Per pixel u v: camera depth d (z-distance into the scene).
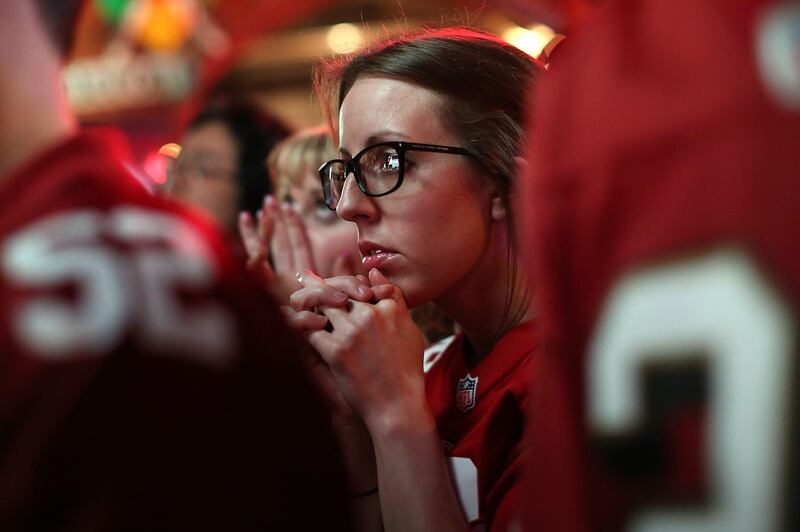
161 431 0.95
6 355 0.94
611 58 0.88
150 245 1.05
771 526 0.71
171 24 12.30
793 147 0.71
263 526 1.01
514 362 1.76
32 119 1.11
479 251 1.74
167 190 3.48
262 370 1.07
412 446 1.68
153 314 1.00
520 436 1.71
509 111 1.74
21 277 0.98
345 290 1.80
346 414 1.90
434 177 1.69
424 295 1.75
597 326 0.85
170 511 0.94
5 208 1.04
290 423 1.08
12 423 0.92
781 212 0.71
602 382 0.84
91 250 1.00
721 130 0.75
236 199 3.38
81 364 0.94
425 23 2.33
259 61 14.99
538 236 0.93
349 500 1.18
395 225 1.70
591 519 0.88
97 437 0.92
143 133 12.68
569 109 0.92
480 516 1.64
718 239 0.74
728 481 0.73
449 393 1.90
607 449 0.83
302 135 2.68
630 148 0.82
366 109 1.73
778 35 0.74
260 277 2.53
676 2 0.84
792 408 0.70
